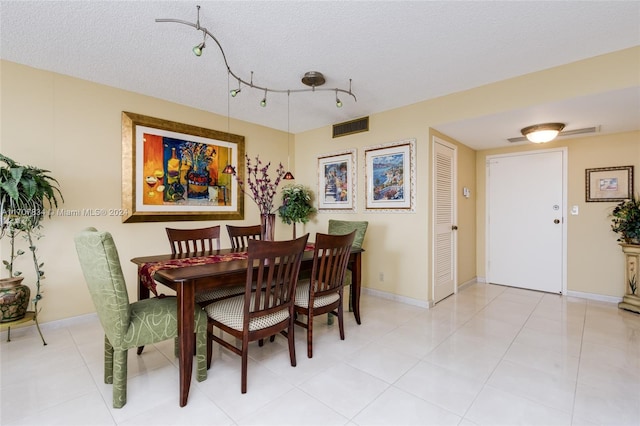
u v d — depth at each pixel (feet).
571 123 10.47
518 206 13.96
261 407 5.60
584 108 9.05
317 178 14.84
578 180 12.45
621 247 11.45
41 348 7.82
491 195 14.71
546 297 12.48
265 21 6.57
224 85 9.92
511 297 12.50
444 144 12.21
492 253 14.73
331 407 5.60
